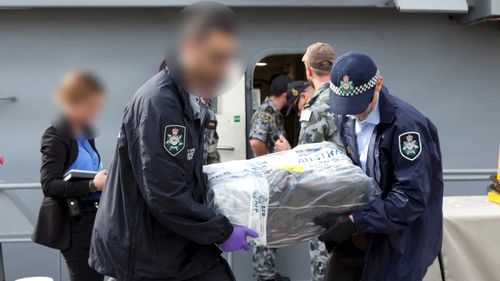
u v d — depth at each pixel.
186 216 1.84
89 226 2.72
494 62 4.21
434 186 2.25
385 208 2.10
